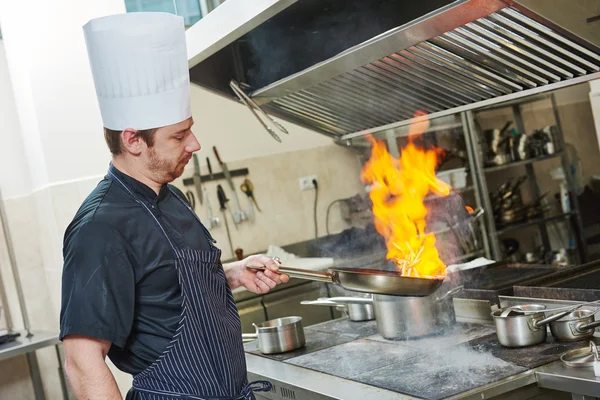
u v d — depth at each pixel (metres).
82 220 1.47
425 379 1.65
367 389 1.67
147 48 1.53
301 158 4.80
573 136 5.63
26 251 4.15
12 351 3.38
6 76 4.14
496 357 1.71
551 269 2.28
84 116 3.57
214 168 4.48
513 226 4.57
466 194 4.67
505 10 1.65
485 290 2.13
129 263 1.47
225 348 1.60
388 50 1.94
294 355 2.17
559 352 1.66
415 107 2.41
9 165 4.13
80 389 1.41
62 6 3.53
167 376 1.55
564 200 5.00
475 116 4.67
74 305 1.40
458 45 1.91
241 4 2.02
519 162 4.62
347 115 2.67
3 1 3.67
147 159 1.56
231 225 4.50
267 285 1.85
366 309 2.48
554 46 1.74
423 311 2.05
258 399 2.06
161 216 1.59
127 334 1.46
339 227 4.90
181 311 1.57
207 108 4.48
